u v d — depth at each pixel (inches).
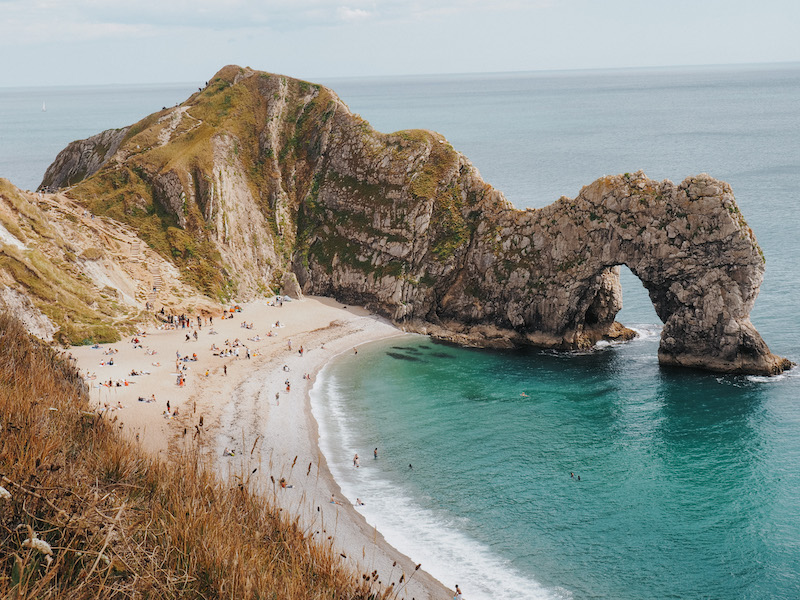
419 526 2276.1
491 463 2723.9
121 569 721.0
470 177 4753.9
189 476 1058.7
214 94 6048.2
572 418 3149.6
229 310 4576.8
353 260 4938.5
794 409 3147.1
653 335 4357.8
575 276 4079.7
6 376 1162.0
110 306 4128.9
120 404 2987.2
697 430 2987.2
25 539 690.8
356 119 5487.2
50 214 4571.9
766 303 4527.6
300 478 2539.4
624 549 2148.1
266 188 5482.3
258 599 822.5
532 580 2003.0
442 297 4591.5
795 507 2354.8
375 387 3540.8
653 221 3838.6
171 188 5032.0
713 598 1924.2
